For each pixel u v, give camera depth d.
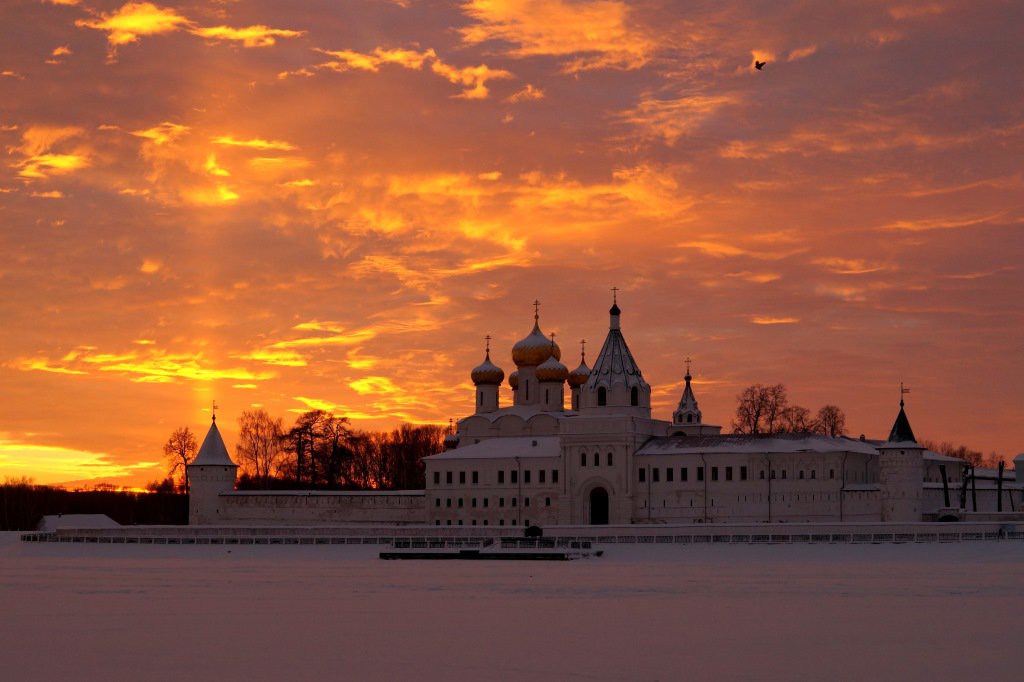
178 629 111.69
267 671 91.75
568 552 195.62
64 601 133.12
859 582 149.25
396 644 102.94
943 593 136.25
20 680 89.19
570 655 97.62
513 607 125.88
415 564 188.62
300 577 162.38
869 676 89.88
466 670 91.88
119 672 91.75
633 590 141.75
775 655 97.50
